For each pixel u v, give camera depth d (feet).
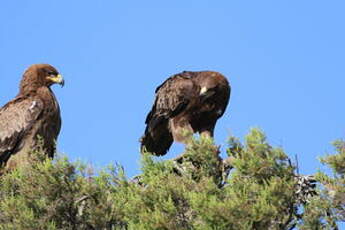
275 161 41.73
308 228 40.32
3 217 40.14
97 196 40.93
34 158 44.62
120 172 43.01
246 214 37.73
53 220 40.65
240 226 37.47
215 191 40.06
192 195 38.75
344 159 42.57
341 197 41.16
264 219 38.01
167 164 43.78
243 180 40.91
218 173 43.65
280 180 40.06
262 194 39.42
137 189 41.37
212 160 43.50
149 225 37.70
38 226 39.01
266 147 42.01
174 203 39.65
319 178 42.73
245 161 41.47
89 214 40.83
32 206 40.55
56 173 40.91
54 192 40.68
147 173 43.09
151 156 43.73
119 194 41.96
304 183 45.34
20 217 38.75
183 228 38.06
